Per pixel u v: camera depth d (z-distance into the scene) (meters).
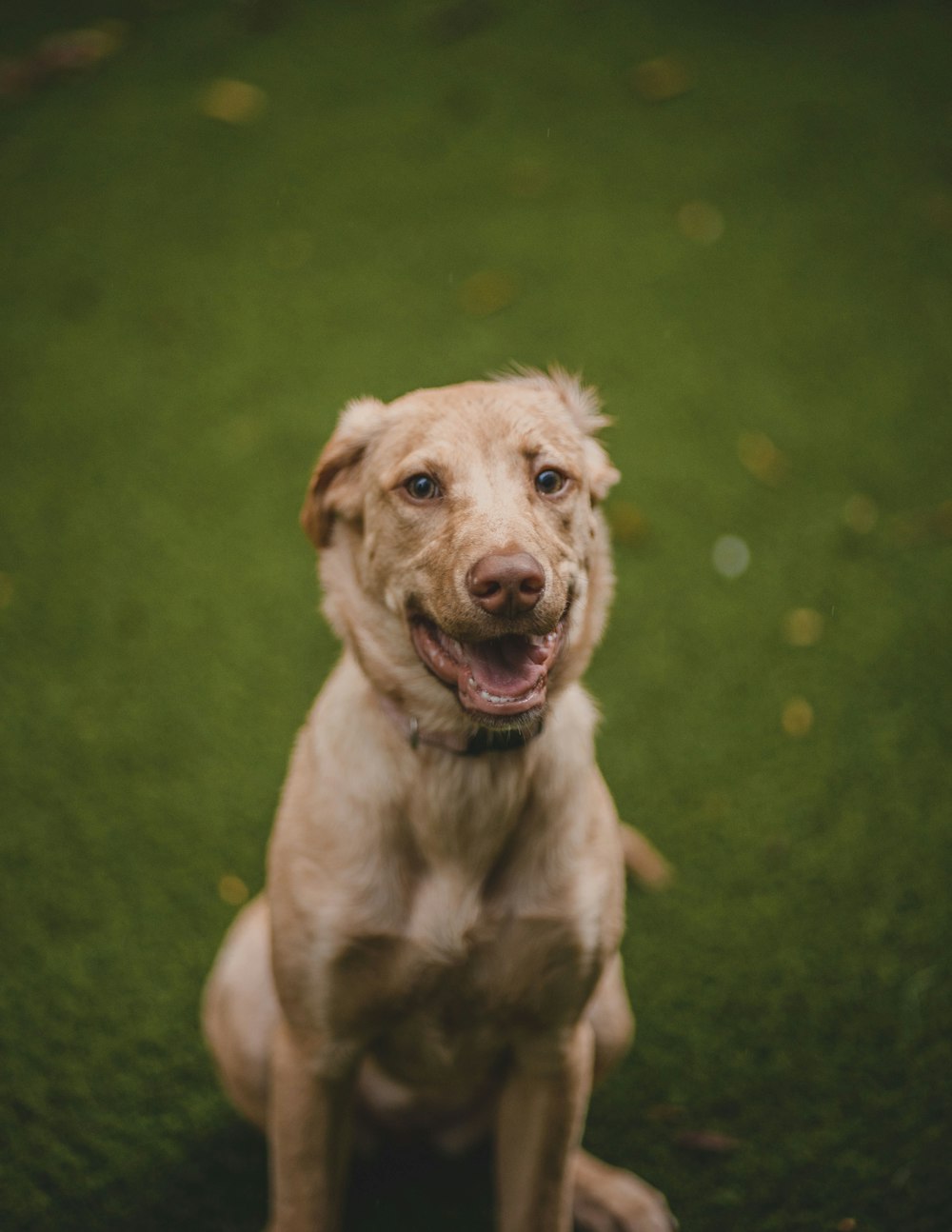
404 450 2.29
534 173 6.14
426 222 5.86
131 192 6.06
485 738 2.24
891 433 4.77
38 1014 3.04
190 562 4.29
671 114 6.54
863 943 3.23
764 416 4.85
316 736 2.40
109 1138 2.81
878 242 5.70
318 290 5.47
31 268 5.61
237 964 2.64
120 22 7.43
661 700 3.87
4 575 4.22
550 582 2.10
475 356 5.09
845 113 6.51
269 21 7.43
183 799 3.57
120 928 3.24
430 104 6.65
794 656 3.98
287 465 4.63
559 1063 2.38
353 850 2.27
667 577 4.23
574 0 7.62
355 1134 2.87
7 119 6.60
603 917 2.31
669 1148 2.83
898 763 3.66
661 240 5.73
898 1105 2.88
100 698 3.85
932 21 7.32
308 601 4.16
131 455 4.69
